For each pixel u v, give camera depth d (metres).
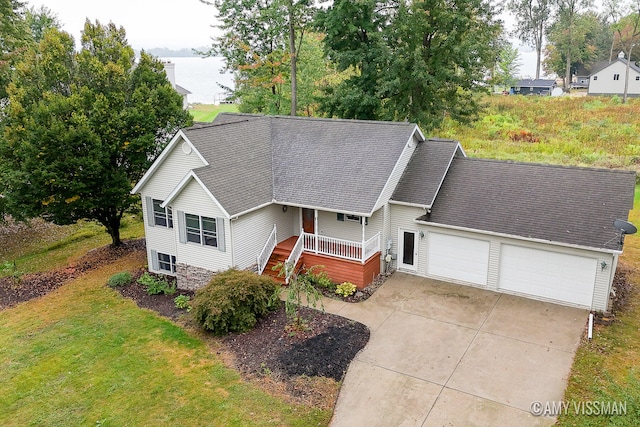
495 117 46.62
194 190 18.05
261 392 12.74
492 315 16.30
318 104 37.44
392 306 17.12
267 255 19.55
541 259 16.97
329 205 18.28
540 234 16.62
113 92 21.06
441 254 18.97
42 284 20.64
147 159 21.97
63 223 22.09
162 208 20.14
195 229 18.64
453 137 40.94
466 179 19.77
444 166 20.00
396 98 30.88
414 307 17.00
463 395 12.33
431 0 28.56
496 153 35.75
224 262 18.22
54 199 20.14
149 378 13.51
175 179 19.50
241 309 15.78
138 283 19.94
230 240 17.78
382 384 12.88
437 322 15.94
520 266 17.44
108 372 13.86
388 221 19.55
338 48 31.52
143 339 15.55
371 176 18.94
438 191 19.41
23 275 21.89
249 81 36.97
